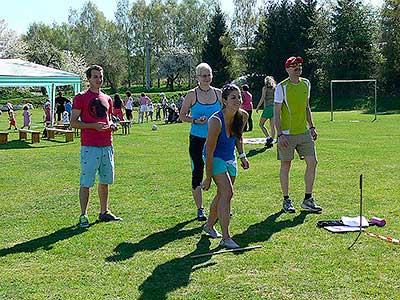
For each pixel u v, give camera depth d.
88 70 6.73
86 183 6.70
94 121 6.68
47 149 16.23
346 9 46.94
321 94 47.94
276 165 11.29
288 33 50.50
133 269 5.06
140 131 22.42
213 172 5.66
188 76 76.62
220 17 56.69
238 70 56.66
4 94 60.97
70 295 4.45
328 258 5.22
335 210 7.21
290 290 4.46
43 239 6.12
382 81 45.69
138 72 87.12
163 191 8.80
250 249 5.57
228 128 5.63
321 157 12.42
